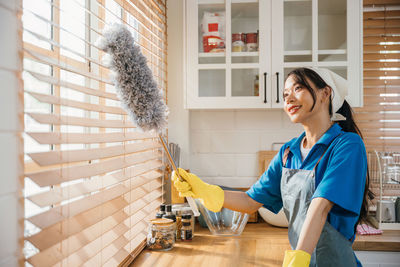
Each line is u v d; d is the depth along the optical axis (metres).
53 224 0.78
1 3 0.66
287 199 1.25
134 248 1.38
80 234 0.96
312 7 1.80
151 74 0.97
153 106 0.97
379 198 1.98
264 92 1.80
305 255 0.89
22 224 0.71
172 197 1.87
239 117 2.16
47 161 0.76
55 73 1.09
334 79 1.19
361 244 1.72
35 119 0.73
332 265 1.11
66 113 1.16
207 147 2.17
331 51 1.80
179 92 2.06
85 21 1.28
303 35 1.82
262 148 2.15
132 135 1.34
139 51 0.95
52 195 0.80
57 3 1.10
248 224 1.98
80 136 0.93
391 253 1.73
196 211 1.24
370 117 2.08
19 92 0.70
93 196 1.02
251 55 1.83
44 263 0.76
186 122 2.06
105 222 1.11
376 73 2.08
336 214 1.02
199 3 1.84
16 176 0.69
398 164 1.95
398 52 2.10
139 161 1.37
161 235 1.46
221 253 1.44
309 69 1.17
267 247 1.53
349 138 1.08
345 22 1.80
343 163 1.01
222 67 1.82
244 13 1.85
